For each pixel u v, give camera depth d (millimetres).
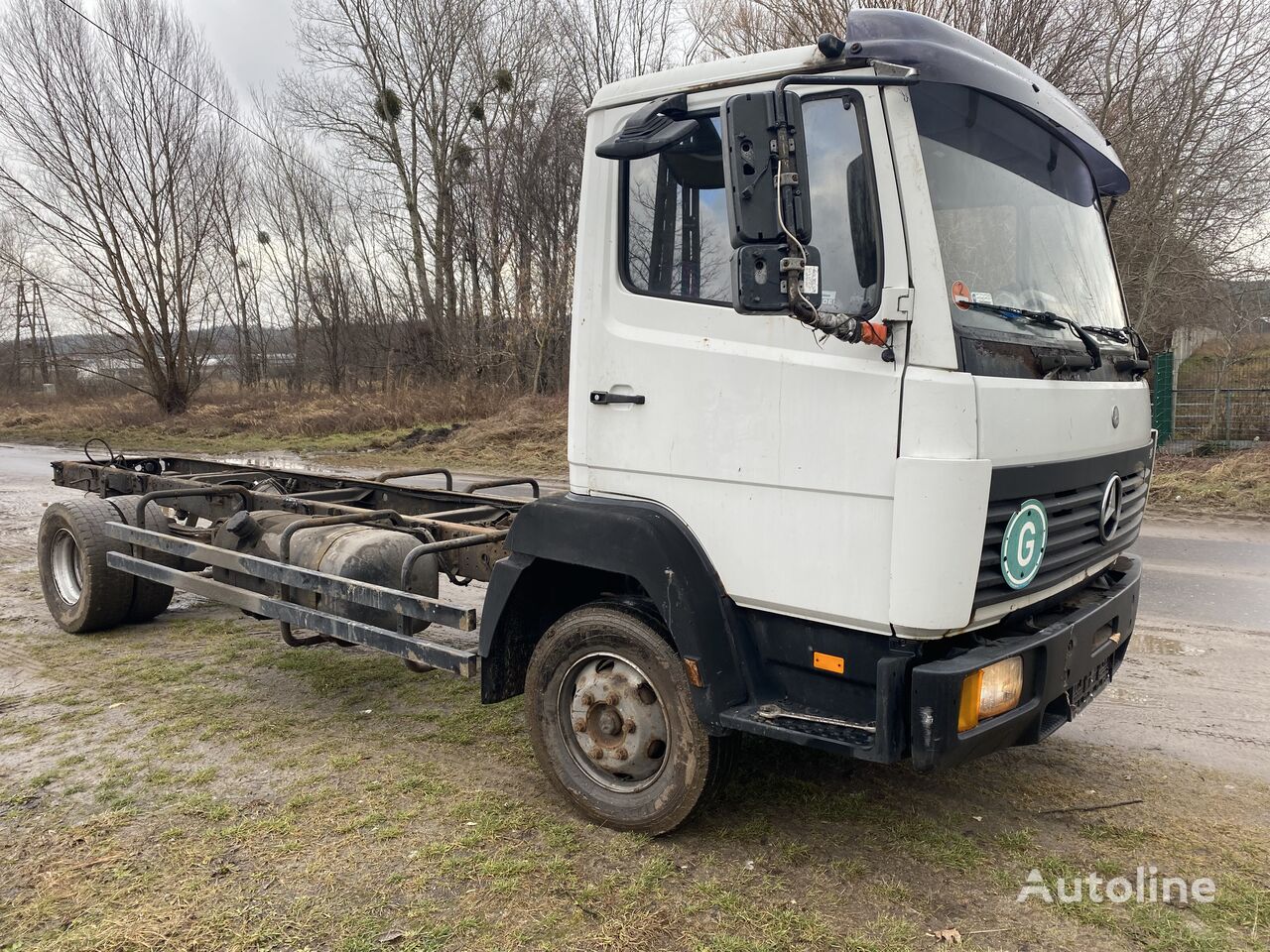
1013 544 2906
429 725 4707
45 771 4199
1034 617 3342
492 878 3244
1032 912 3006
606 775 3656
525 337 25031
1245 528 9992
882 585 2896
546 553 3617
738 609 3328
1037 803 3770
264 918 3018
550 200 25812
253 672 5562
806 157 2693
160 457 7996
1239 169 14953
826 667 3141
